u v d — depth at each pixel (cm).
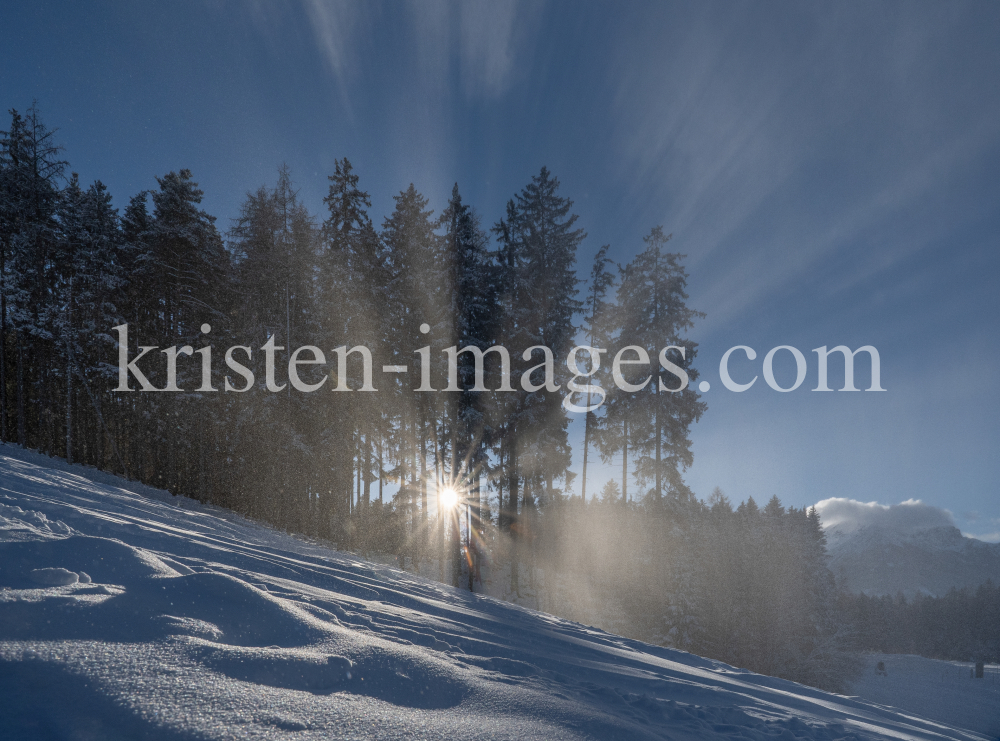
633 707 320
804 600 2927
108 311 2430
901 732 567
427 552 2439
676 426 2531
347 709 175
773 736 360
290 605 274
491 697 229
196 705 151
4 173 2250
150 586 231
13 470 641
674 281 2619
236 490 2536
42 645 163
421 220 2397
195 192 2528
